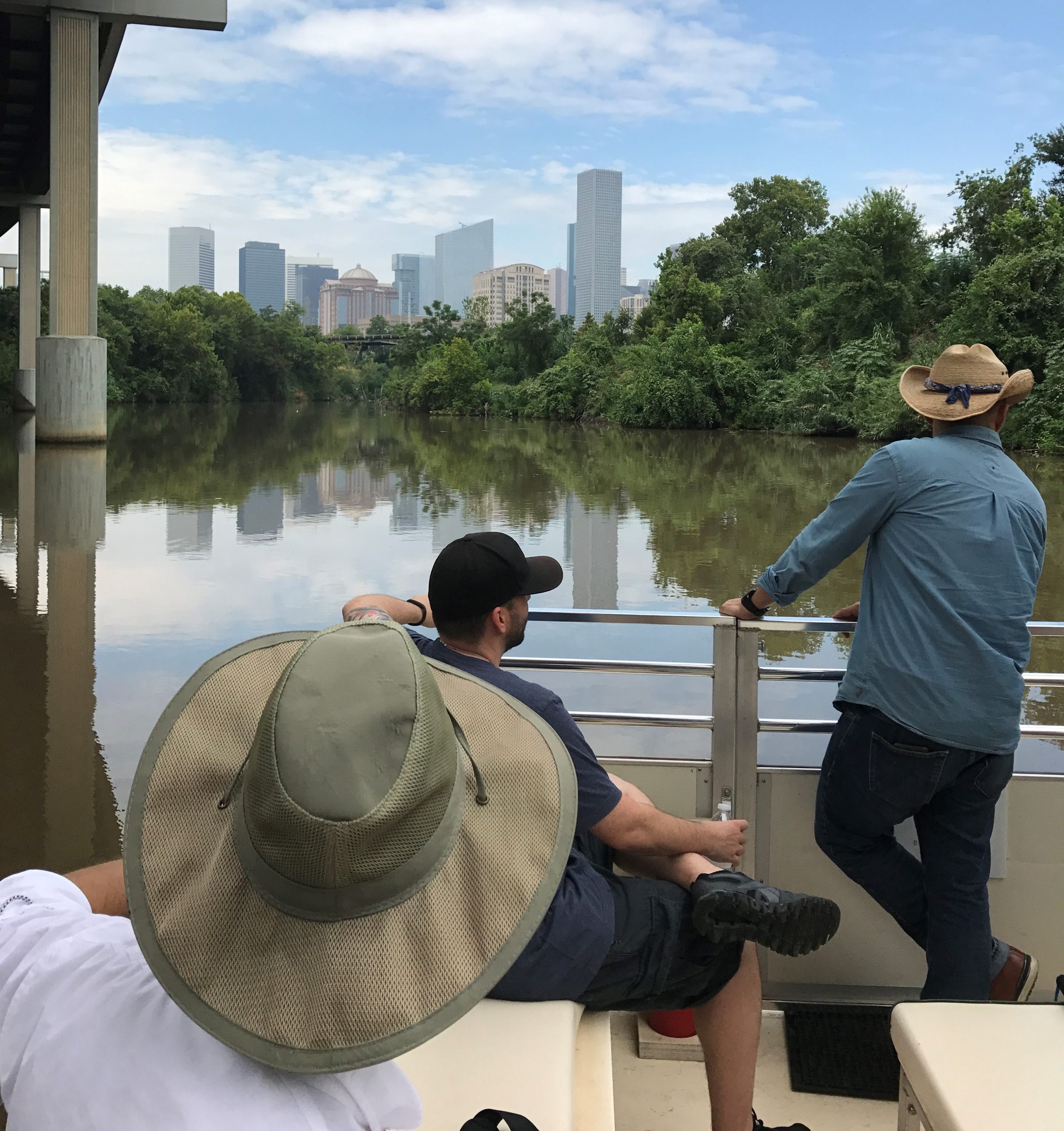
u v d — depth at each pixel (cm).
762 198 7112
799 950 167
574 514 1545
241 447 3003
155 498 1630
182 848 112
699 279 5303
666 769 263
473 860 112
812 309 4422
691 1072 229
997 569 213
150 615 820
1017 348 3056
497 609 196
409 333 8969
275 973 101
